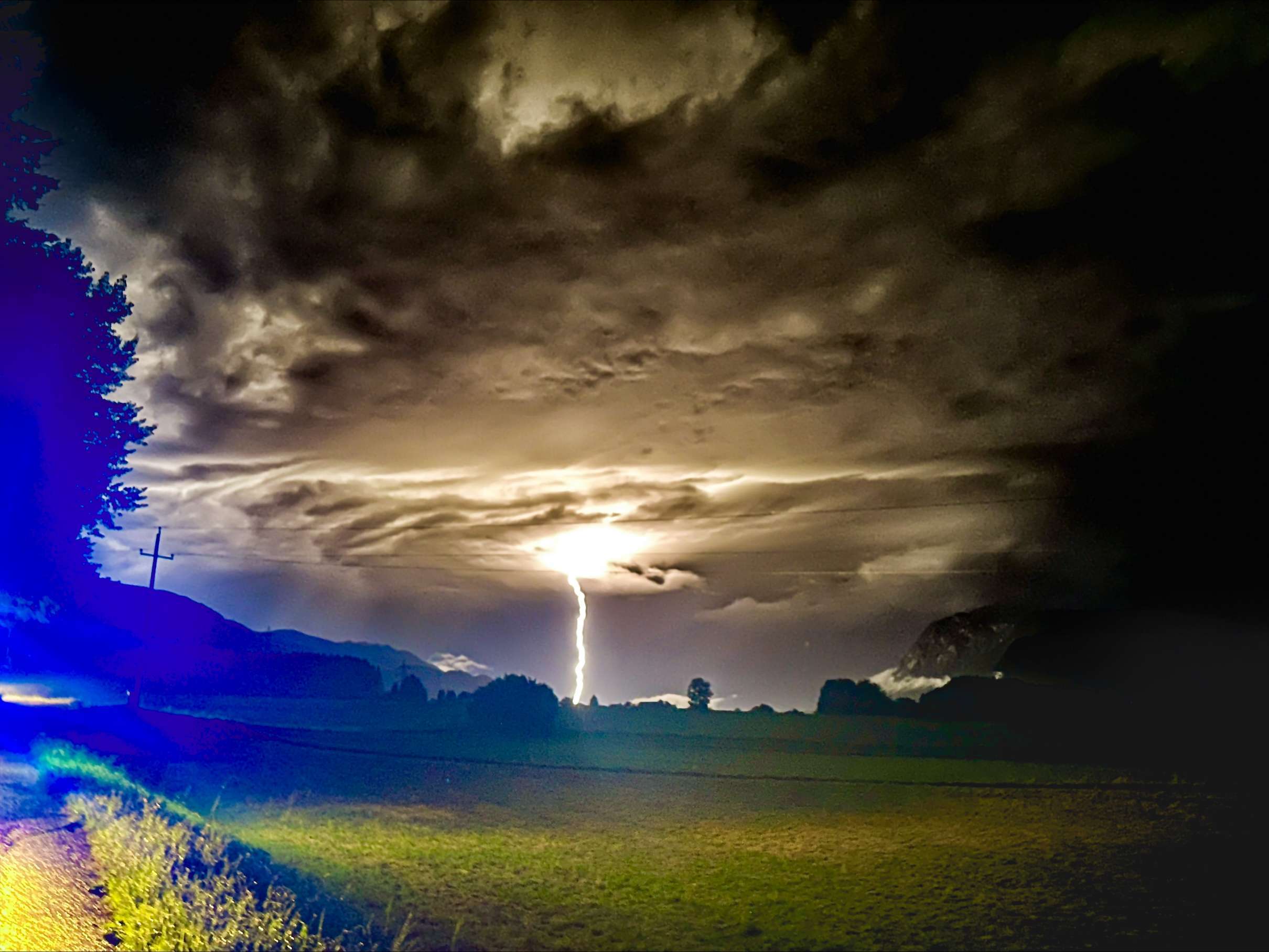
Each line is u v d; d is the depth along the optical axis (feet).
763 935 50.08
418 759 131.54
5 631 112.98
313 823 78.13
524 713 179.73
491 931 48.52
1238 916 52.95
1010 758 141.90
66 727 114.32
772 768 131.34
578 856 70.28
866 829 82.64
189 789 82.99
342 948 39.93
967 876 63.31
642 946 47.85
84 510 92.84
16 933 34.53
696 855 71.26
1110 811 89.76
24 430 83.20
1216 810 88.74
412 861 65.41
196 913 38.68
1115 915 53.47
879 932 50.49
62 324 85.10
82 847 49.08
